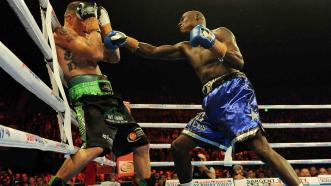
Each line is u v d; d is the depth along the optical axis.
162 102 15.52
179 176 3.16
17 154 10.35
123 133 2.57
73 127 11.32
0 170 9.21
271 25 14.32
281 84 15.98
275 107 4.83
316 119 15.22
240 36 14.50
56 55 2.32
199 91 15.88
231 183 4.58
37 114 13.30
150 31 14.07
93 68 2.52
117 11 13.61
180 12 13.92
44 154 10.58
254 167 10.65
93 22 2.43
